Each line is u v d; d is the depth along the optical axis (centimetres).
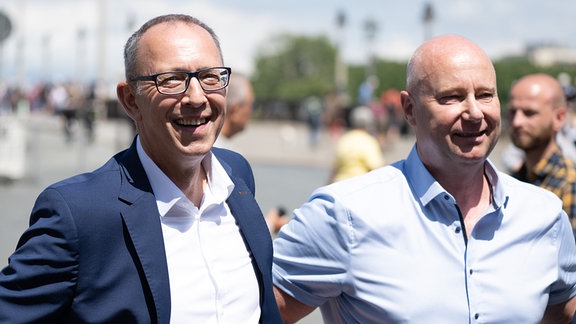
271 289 285
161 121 262
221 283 267
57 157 2184
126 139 2892
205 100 263
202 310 261
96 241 248
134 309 248
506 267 308
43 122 4131
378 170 325
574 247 333
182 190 274
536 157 457
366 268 306
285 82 12738
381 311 304
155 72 260
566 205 432
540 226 317
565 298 334
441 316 300
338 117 3728
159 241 258
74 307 246
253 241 283
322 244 315
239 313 270
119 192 258
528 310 306
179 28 266
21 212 1182
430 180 308
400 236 307
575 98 625
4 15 1748
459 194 315
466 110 298
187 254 265
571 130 574
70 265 244
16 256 246
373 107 2780
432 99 303
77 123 2958
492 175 314
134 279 251
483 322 302
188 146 264
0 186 1495
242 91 525
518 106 452
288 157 2570
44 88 5500
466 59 300
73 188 253
